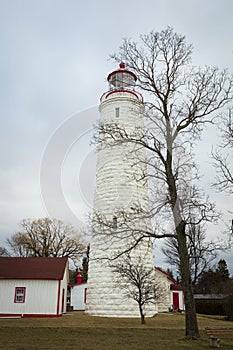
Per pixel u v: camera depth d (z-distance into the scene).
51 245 43.12
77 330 15.53
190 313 12.69
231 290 28.97
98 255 21.22
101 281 20.81
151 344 11.92
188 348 11.17
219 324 20.44
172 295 37.34
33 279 25.36
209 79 14.52
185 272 13.05
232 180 16.36
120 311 20.11
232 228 15.63
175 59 14.95
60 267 27.11
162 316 22.34
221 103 14.57
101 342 12.34
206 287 47.59
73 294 36.91
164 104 14.64
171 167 14.19
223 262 50.81
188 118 14.46
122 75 25.00
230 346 11.87
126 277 20.34
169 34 22.17
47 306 24.66
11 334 14.10
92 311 20.94
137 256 20.56
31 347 11.02
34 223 43.91
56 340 12.70
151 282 19.92
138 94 25.05
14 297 25.06
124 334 14.46
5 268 26.80
